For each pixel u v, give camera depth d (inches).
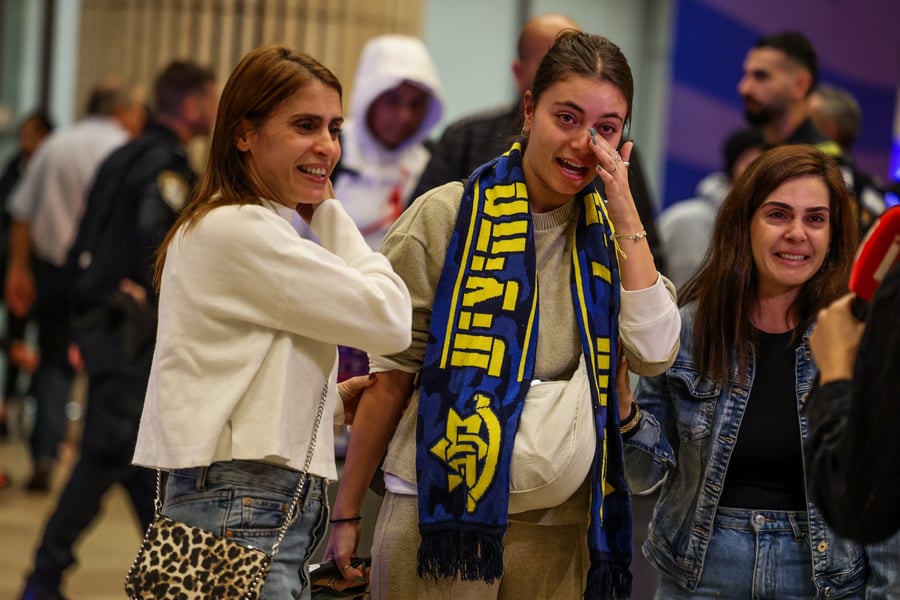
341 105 110.3
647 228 166.6
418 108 197.5
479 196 115.2
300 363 106.7
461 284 112.7
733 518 123.3
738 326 125.4
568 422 109.8
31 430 310.5
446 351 111.5
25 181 315.6
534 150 113.7
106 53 362.9
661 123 509.7
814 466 88.0
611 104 111.1
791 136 217.6
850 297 90.9
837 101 247.1
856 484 83.5
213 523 104.8
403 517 113.5
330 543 119.0
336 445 167.8
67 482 209.3
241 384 104.2
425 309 114.3
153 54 354.9
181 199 211.6
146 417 107.4
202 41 348.5
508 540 114.6
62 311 310.0
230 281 104.7
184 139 221.5
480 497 108.2
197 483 105.3
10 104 464.1
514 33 486.6
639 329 114.6
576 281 115.3
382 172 198.1
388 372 116.6
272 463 106.0
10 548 255.4
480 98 481.7
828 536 120.8
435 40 470.0
